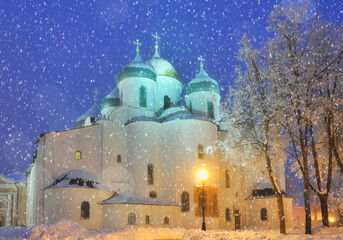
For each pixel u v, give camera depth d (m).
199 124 40.84
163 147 41.97
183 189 39.12
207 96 48.00
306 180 24.30
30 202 50.00
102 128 41.25
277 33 25.75
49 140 38.59
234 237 20.20
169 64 51.38
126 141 42.66
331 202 37.56
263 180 47.44
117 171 41.09
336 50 25.03
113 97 52.91
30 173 52.41
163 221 37.78
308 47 25.16
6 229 31.50
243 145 28.03
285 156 28.09
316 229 25.91
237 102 26.25
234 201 44.78
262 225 44.31
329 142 25.70
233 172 45.66
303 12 25.58
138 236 29.73
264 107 24.89
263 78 25.47
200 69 51.09
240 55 26.47
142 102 45.94
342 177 38.94
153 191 40.72
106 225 36.28
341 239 15.47
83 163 39.78
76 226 27.16
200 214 38.72
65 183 35.84
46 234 24.69
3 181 54.69
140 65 46.59
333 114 24.78
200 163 39.81
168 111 45.66
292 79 24.05
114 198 37.75
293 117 23.95
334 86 24.61
